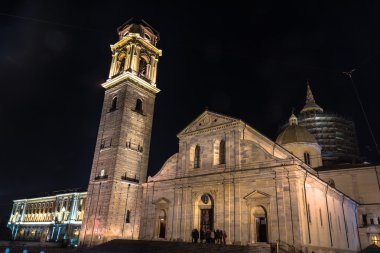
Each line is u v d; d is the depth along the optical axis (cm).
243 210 3750
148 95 6800
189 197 4297
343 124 8456
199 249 3375
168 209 4447
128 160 5922
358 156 8256
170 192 4538
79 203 9019
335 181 6231
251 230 3609
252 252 3067
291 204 3406
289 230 3316
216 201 4000
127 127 6084
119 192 5584
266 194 3606
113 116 6238
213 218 3953
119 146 5809
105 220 5275
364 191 5925
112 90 6606
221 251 3206
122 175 5728
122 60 7075
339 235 4406
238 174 3931
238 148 4106
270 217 3503
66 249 5066
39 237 9794
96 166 6000
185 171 4522
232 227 3741
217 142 4422
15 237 10738
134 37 6856
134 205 5791
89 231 5462
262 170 3750
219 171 4156
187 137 4738
